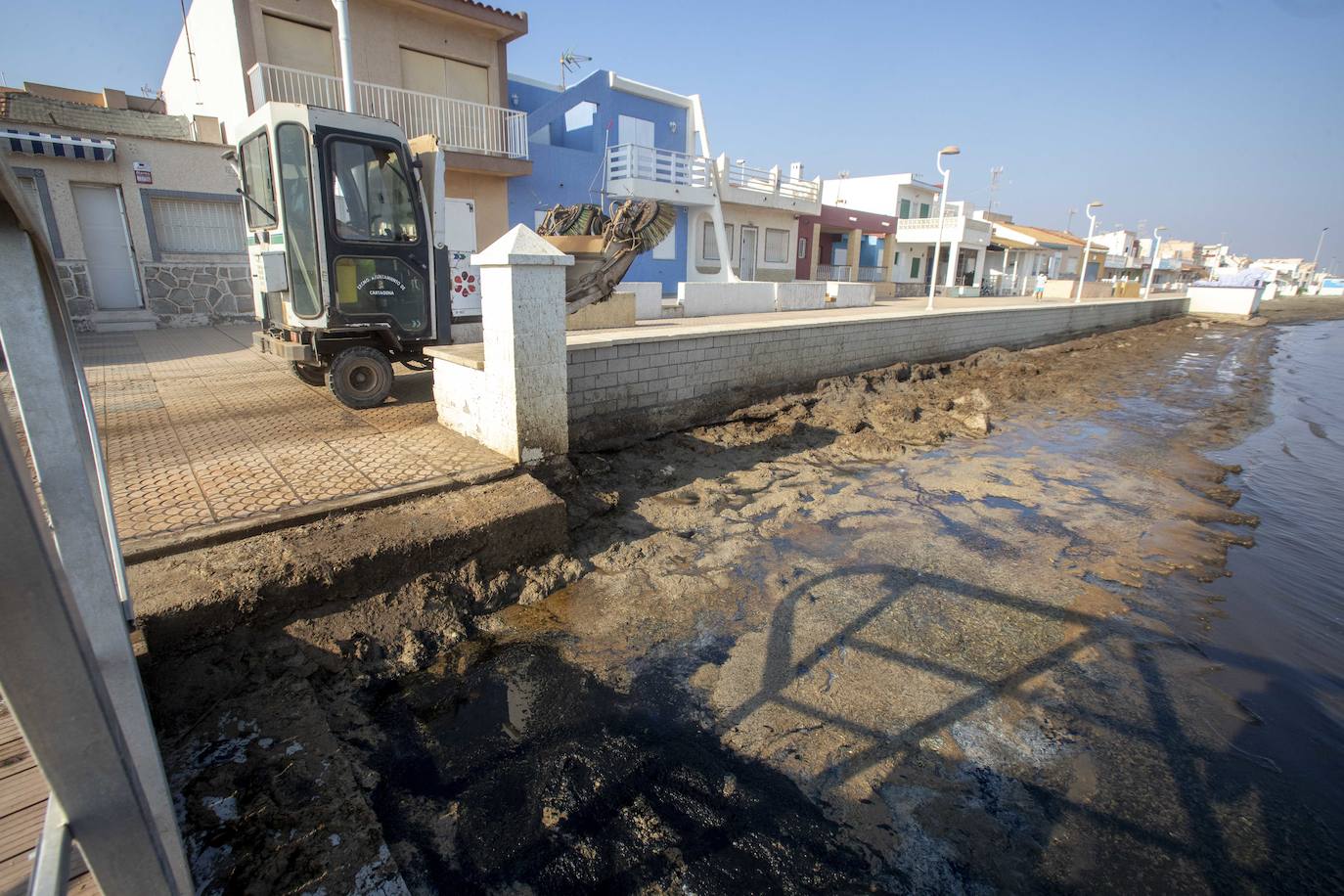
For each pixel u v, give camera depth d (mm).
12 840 1962
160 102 16094
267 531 3805
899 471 7367
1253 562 5453
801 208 23891
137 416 5996
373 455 5008
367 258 6082
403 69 13922
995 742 3256
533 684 3531
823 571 4898
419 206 6301
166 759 2756
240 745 2855
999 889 2498
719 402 8312
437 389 5816
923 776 3023
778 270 24984
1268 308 43625
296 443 5246
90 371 8047
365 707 3279
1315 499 7051
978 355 14594
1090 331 21656
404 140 6160
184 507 3951
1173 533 5973
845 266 28859
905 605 4484
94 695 896
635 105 19500
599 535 5176
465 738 3137
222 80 13062
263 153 6070
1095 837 2746
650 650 3855
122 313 11984
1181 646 4184
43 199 11102
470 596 4070
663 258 20578
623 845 2594
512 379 4816
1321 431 10281
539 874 2459
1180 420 10742
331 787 2707
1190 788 3035
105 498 1674
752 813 2770
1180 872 2604
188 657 3123
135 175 11750
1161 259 66625
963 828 2756
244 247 13211
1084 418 10648
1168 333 24844
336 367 6121
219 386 7277
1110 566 5230
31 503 789
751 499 6254
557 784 2875
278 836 2469
